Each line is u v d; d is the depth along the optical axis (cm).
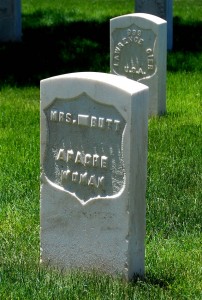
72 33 2180
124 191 743
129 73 1426
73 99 759
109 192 753
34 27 2270
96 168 757
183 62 1842
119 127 737
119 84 736
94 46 2030
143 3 1962
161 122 1362
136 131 735
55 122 774
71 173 773
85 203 768
